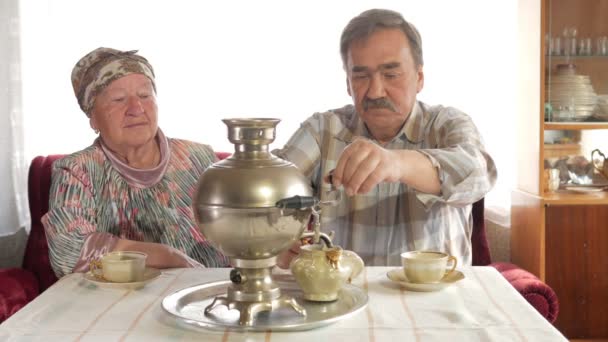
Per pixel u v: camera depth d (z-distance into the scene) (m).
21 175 2.65
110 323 1.05
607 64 2.79
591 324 2.93
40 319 1.07
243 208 1.00
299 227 1.05
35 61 2.74
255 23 2.80
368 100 1.67
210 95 2.81
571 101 2.77
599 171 2.90
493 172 1.51
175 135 2.82
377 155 1.18
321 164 1.82
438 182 1.35
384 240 1.70
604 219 2.88
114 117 1.77
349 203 1.74
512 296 1.17
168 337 0.98
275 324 0.99
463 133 1.60
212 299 1.14
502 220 2.94
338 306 1.10
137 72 1.81
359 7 2.79
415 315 1.07
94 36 2.77
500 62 2.83
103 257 1.31
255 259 1.06
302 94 2.82
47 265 2.24
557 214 2.89
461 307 1.11
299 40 2.81
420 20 2.79
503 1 2.80
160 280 1.32
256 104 2.83
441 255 1.28
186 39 2.80
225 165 1.05
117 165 1.79
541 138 2.70
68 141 2.78
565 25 2.76
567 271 2.91
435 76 2.81
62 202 1.67
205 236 1.07
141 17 2.78
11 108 2.60
